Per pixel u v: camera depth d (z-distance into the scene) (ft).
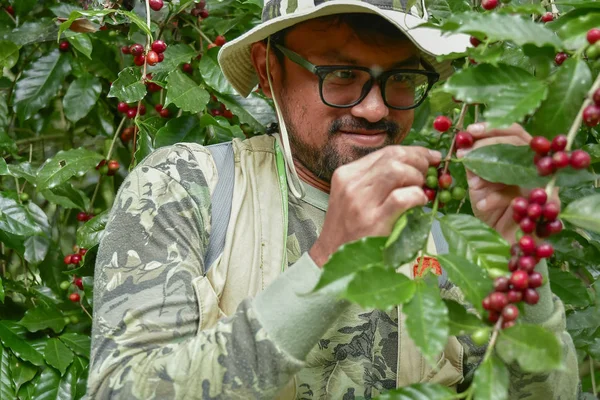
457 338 4.10
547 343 2.31
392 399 2.52
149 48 5.39
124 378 3.21
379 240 2.49
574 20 2.65
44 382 5.31
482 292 2.51
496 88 2.59
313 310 3.01
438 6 5.23
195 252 3.68
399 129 4.02
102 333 3.43
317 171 4.01
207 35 6.06
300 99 3.96
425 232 2.60
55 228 6.73
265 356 2.99
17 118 6.78
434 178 2.94
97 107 6.59
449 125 2.92
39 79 6.26
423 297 2.41
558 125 2.60
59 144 6.86
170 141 5.57
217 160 4.03
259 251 3.81
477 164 2.82
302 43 3.91
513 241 3.18
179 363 3.12
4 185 6.50
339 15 3.80
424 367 3.96
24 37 6.13
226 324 3.13
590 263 5.08
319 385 3.82
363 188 2.91
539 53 2.76
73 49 6.32
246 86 4.82
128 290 3.51
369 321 3.90
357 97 3.86
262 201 3.94
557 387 3.77
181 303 3.47
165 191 3.77
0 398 5.15
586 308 5.07
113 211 3.84
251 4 5.76
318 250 3.06
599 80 2.52
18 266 6.63
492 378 2.38
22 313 5.96
